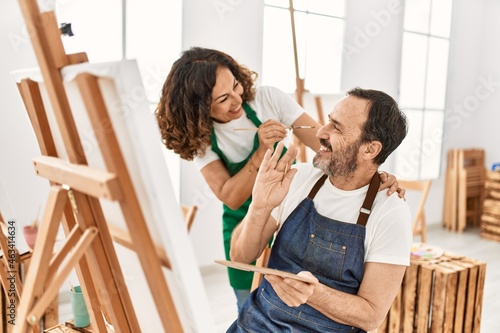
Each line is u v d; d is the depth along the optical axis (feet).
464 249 13.87
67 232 3.83
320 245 4.09
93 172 2.72
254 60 10.82
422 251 7.77
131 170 2.67
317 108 7.46
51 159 3.33
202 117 5.10
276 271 3.20
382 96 4.02
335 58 12.61
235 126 5.48
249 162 5.19
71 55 2.85
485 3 16.05
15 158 6.54
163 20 9.50
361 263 3.96
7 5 7.61
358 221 4.02
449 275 6.79
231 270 5.77
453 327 7.06
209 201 10.78
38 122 3.41
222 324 8.63
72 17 8.48
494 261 12.85
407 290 7.23
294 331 3.91
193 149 5.45
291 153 4.00
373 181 4.16
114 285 3.29
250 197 5.81
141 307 3.42
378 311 3.84
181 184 10.25
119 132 2.57
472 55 16.21
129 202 2.64
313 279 3.39
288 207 4.50
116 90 2.44
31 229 6.30
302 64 11.94
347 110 4.01
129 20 9.12
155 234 2.80
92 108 2.55
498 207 14.58
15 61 7.77
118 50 9.13
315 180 4.53
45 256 3.05
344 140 4.02
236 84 5.16
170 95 5.16
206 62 4.97
